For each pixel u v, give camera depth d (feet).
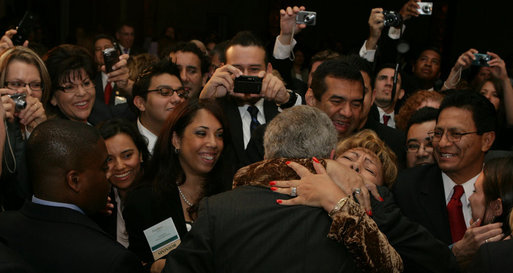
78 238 5.43
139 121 10.72
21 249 5.38
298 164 5.43
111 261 5.28
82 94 9.93
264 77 9.05
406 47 12.05
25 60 8.84
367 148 7.59
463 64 13.03
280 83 9.07
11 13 31.60
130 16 39.91
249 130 9.78
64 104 9.95
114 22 39.99
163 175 7.70
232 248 5.09
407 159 9.62
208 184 7.86
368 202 5.62
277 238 5.05
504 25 37.73
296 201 5.22
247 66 10.14
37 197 5.77
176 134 7.66
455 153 7.70
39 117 8.06
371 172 7.12
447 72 37.88
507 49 37.60
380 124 10.58
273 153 5.69
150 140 10.46
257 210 5.21
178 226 7.62
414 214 8.00
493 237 6.27
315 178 5.29
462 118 7.63
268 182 5.42
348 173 5.63
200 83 13.51
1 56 8.80
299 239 5.04
